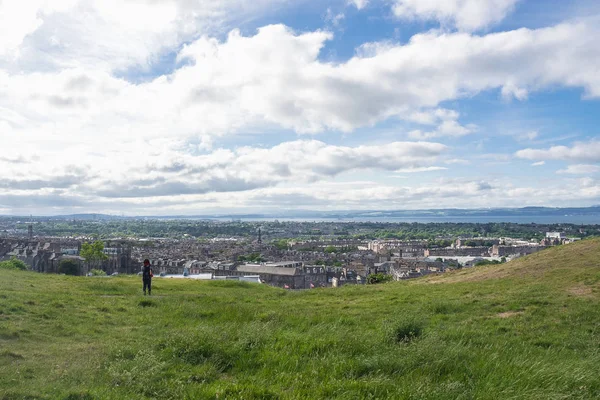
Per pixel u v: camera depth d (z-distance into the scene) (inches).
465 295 1143.6
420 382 452.4
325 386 445.7
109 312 891.4
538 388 436.8
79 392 416.5
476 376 481.1
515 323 797.2
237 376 499.5
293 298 1327.5
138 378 464.4
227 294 1391.5
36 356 545.3
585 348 645.3
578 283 1146.7
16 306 800.9
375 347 589.0
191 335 612.1
